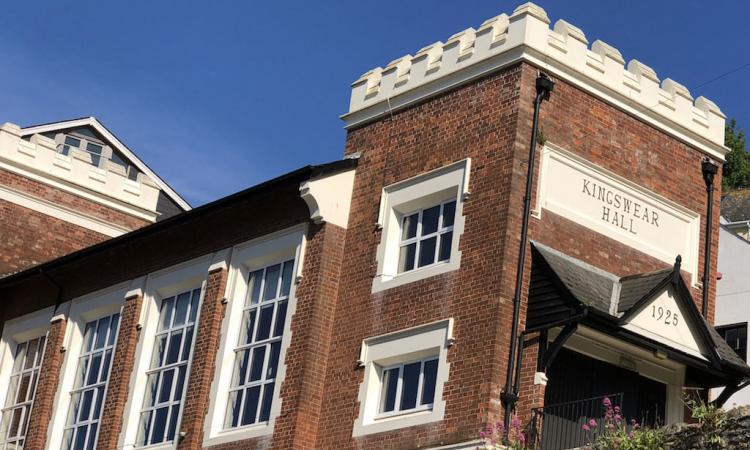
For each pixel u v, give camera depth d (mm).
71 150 39469
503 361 22906
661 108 27047
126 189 40250
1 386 35656
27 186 38250
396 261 25938
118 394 30562
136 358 30734
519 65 24922
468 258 24141
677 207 26812
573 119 25406
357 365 25391
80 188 39219
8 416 35062
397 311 25109
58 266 34094
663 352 23812
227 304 28562
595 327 23062
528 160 24359
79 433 32031
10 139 38250
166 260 31156
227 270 28984
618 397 24703
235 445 26703
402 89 27188
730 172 64812
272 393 26641
